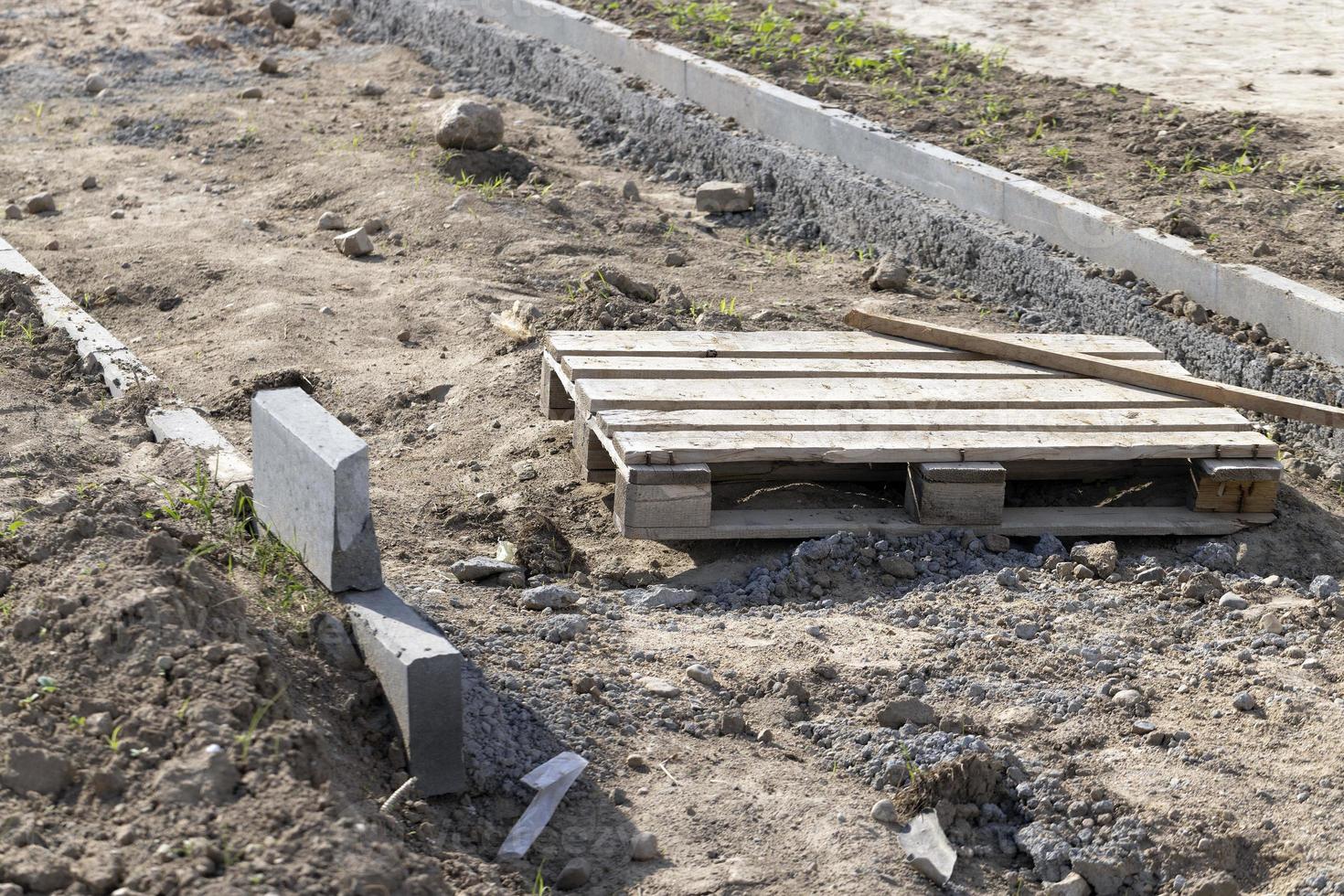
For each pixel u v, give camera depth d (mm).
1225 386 5664
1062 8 12633
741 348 5762
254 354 6574
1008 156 8453
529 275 7699
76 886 2682
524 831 3369
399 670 3396
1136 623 4676
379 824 3059
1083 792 3734
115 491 4422
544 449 5742
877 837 3531
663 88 10727
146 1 14086
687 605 4789
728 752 3854
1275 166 8055
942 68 10359
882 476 5492
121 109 10828
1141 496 5531
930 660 4363
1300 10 12523
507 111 11258
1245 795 3742
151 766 2992
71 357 6062
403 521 5176
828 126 9148
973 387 5578
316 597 3793
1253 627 4664
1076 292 7320
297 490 3863
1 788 2906
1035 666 4371
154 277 7555
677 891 3240
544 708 3844
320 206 8805
